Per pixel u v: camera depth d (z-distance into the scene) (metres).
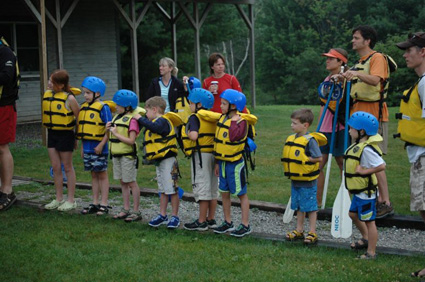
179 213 6.78
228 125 5.52
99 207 6.55
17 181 8.54
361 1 40.12
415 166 4.68
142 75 31.14
